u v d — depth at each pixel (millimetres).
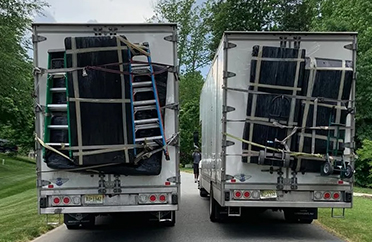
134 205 6883
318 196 7387
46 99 6570
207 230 8828
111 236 8414
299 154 7098
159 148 6668
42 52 6734
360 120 25641
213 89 9344
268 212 11188
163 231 8797
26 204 13516
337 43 7312
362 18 27375
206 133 11477
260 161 7078
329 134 7141
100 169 6613
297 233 8430
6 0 23266
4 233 8461
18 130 41656
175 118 6812
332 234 8297
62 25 6754
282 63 7105
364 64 24938
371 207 12055
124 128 6453
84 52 6336
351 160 7285
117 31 6812
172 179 6859
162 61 6785
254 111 7176
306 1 36344
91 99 6367
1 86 23375
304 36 7316
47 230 9055
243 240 7820
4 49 22781
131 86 6430
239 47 7367
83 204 6879
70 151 6430
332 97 7145
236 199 7387
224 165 7383
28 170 34719
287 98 7113
